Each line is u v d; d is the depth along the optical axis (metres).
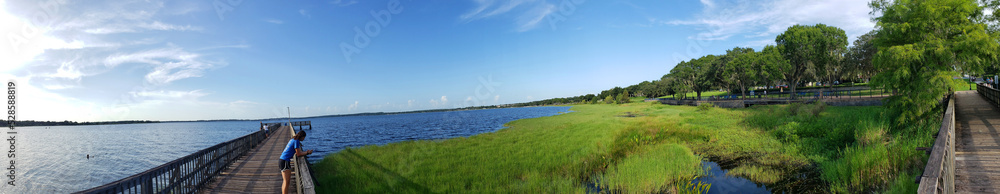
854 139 14.24
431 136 35.06
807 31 46.31
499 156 15.66
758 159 13.41
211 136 68.44
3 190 18.97
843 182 9.64
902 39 16.05
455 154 16.94
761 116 24.88
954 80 14.37
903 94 15.94
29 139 71.62
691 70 76.00
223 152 12.11
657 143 17.58
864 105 27.75
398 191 9.97
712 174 11.66
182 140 56.69
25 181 21.22
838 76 55.97
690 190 9.85
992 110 17.23
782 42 50.81
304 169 7.27
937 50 14.38
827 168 10.84
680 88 75.12
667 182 10.52
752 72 49.44
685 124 26.47
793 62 49.34
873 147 11.57
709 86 65.50
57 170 24.95
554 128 31.11
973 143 10.73
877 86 17.28
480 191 9.97
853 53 47.88
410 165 14.15
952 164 7.50
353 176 11.97
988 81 36.09
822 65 47.41
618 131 22.53
